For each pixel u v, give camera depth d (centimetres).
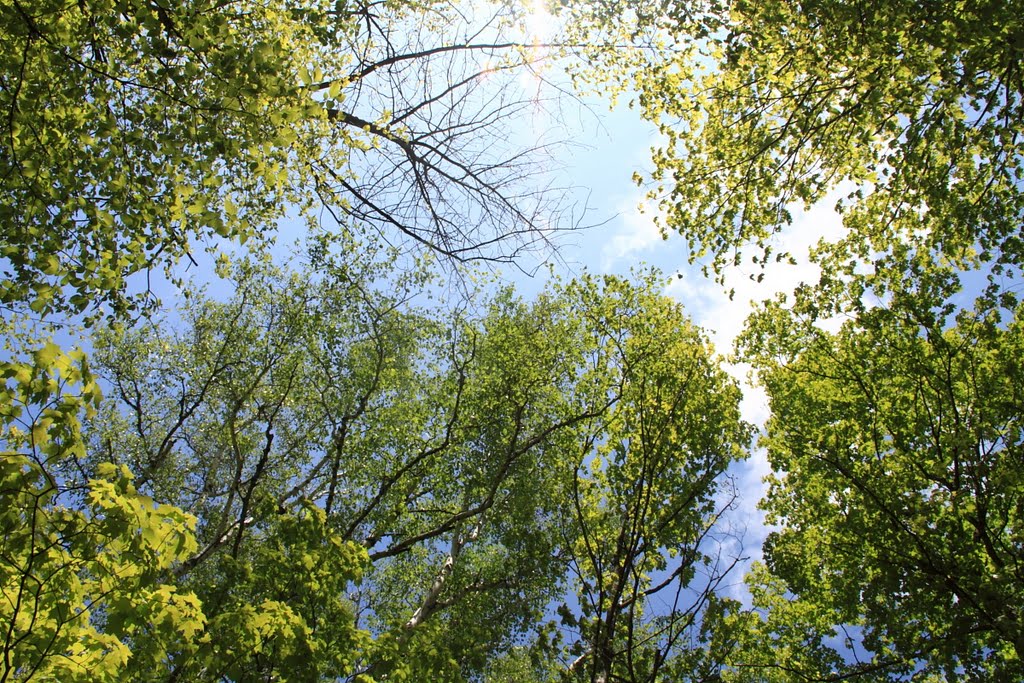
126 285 563
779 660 1010
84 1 443
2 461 322
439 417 1348
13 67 442
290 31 553
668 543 768
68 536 349
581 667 693
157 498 1160
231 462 1248
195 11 453
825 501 1207
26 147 471
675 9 735
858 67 724
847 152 846
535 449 1223
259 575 608
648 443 796
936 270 934
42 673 351
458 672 632
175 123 505
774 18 705
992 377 992
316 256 1005
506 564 1165
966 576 805
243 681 485
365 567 641
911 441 1077
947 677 860
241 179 675
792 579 1195
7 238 493
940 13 654
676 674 663
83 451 349
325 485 1220
